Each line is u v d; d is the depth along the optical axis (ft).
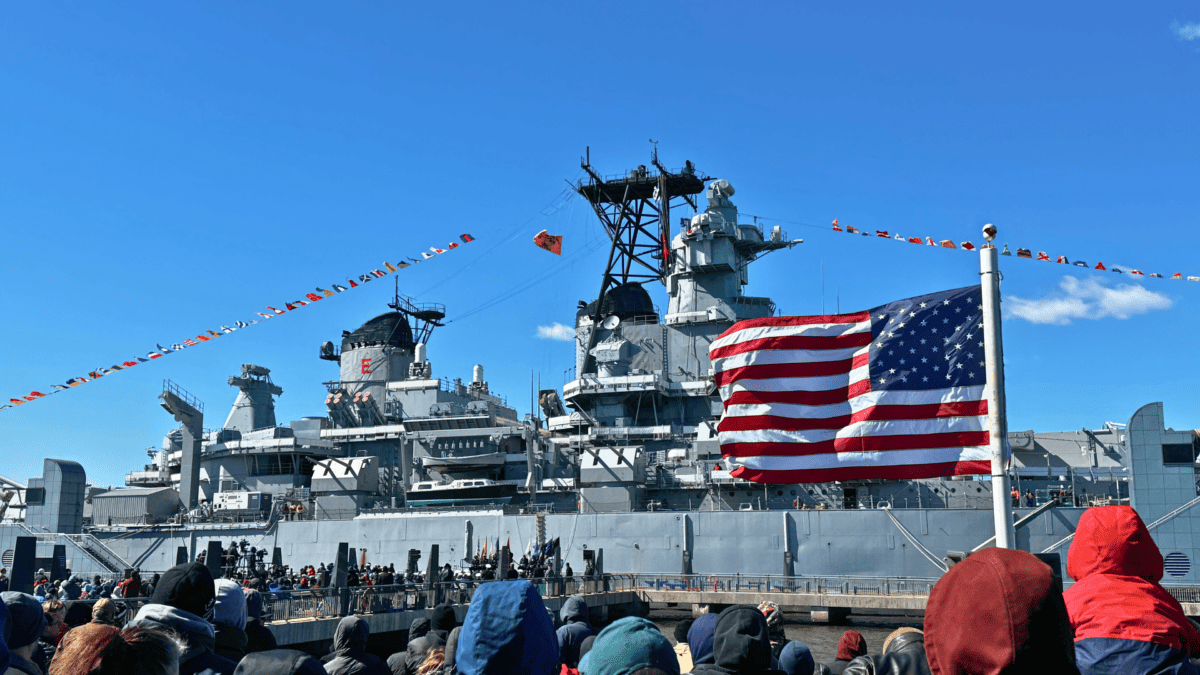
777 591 146.10
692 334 184.75
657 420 178.50
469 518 168.45
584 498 162.40
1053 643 12.88
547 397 204.54
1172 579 127.75
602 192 210.18
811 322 70.38
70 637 18.60
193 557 181.57
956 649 13.35
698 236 187.52
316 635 100.83
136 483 235.81
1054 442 161.58
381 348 213.46
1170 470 130.52
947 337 66.59
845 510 147.13
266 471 202.28
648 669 18.17
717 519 153.48
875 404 66.39
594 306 204.64
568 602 37.88
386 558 171.63
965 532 141.18
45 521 180.86
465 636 18.48
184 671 22.54
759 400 69.36
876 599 136.46
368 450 197.26
